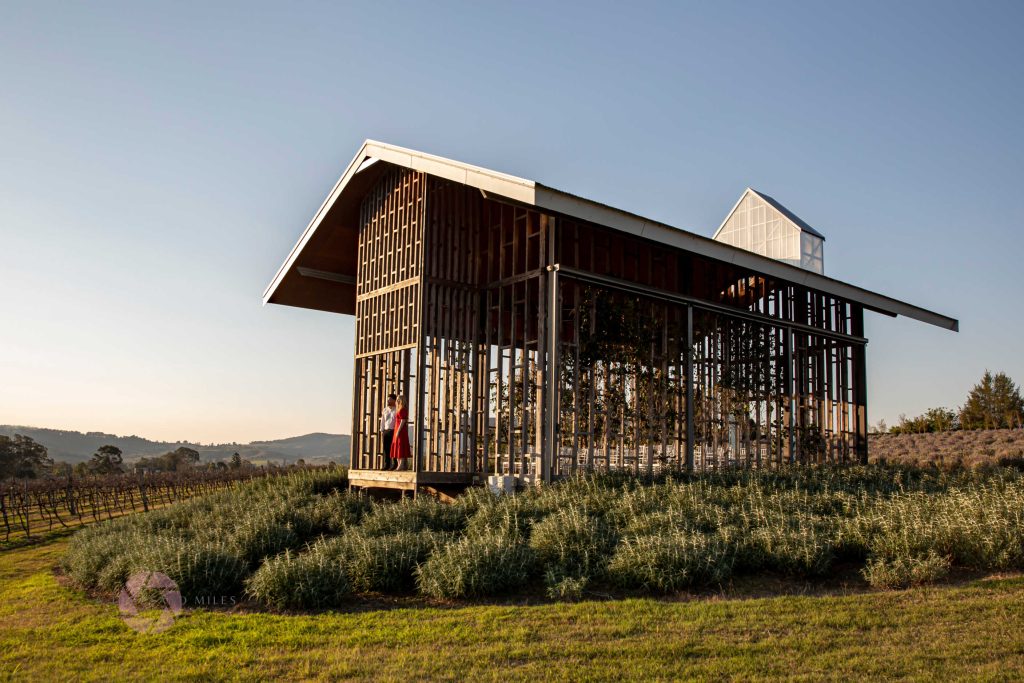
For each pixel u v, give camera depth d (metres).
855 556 9.24
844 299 18.47
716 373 16.92
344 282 20.53
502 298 15.22
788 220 23.00
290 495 16.20
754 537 9.31
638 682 5.46
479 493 12.90
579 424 14.65
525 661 6.00
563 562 8.88
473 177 13.38
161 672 6.01
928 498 11.31
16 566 12.34
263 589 8.30
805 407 18.89
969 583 7.98
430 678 5.67
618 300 15.25
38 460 58.25
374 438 16.41
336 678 5.75
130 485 28.44
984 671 5.43
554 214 12.59
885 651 5.93
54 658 6.50
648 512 10.84
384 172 16.88
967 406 36.91
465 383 15.52
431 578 8.55
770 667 5.67
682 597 7.99
